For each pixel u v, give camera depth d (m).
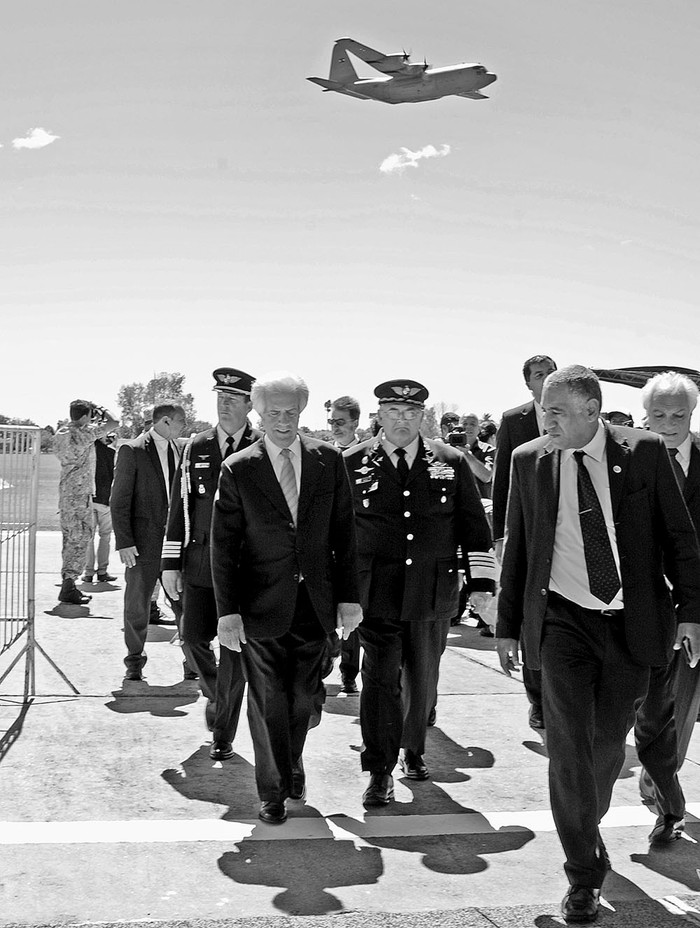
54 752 5.92
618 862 4.46
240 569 5.01
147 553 7.61
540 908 3.97
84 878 4.20
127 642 7.70
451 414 11.74
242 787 5.40
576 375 4.16
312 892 4.09
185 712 6.88
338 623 5.07
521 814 5.09
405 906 3.97
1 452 6.55
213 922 3.78
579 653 4.07
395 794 5.39
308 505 4.98
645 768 4.66
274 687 4.93
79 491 11.22
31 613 7.20
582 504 4.14
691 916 3.91
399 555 5.43
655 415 4.84
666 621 4.12
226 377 6.12
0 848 4.50
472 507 5.59
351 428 8.48
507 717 7.01
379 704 5.27
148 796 5.23
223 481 5.00
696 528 4.81
